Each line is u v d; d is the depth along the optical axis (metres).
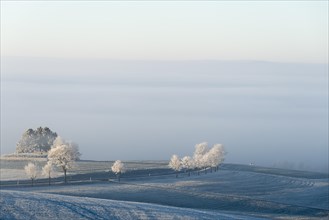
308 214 109.38
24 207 70.38
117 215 70.69
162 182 153.38
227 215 79.88
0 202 72.19
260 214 104.25
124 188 137.25
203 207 114.75
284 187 152.38
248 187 150.12
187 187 144.38
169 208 81.06
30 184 148.12
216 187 147.00
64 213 69.19
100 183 149.62
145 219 69.75
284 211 111.31
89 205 75.81
